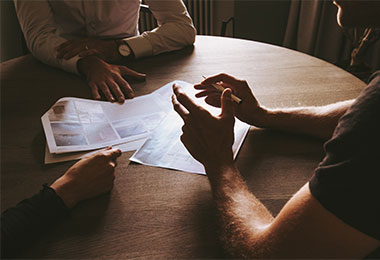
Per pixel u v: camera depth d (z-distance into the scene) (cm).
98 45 128
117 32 151
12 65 129
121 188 71
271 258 50
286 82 111
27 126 93
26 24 134
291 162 78
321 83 110
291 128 87
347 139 44
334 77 113
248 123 90
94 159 72
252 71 119
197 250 58
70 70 121
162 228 62
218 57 130
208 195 69
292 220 48
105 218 65
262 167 76
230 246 57
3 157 81
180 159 79
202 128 71
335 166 45
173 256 57
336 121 82
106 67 116
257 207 62
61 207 65
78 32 148
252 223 57
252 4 264
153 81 115
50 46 127
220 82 93
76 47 124
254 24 273
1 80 118
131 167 77
